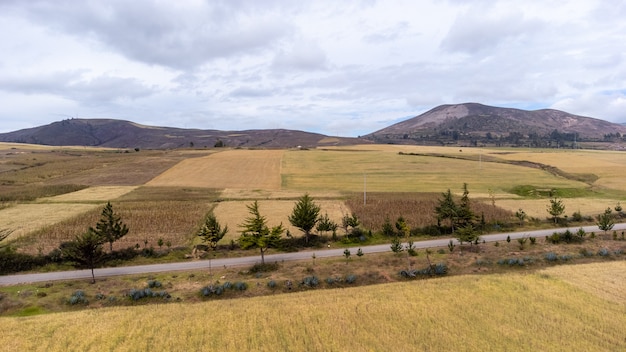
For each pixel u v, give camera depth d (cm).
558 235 5788
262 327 3112
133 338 2931
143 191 9119
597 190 9688
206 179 10931
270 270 4681
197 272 4634
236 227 6316
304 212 5797
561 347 2778
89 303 3756
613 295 3675
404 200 8106
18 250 5078
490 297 3647
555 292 3744
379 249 5512
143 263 4953
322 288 4144
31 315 3447
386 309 3406
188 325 3139
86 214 6806
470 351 2745
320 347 2803
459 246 5619
